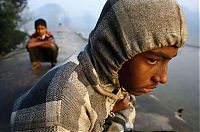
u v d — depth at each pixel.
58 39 14.71
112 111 1.28
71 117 0.92
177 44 0.89
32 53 6.80
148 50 0.89
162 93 5.95
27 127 0.93
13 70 6.93
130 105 1.59
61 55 9.09
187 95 5.98
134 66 0.92
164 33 0.86
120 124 1.52
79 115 0.94
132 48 0.87
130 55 0.88
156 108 4.77
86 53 1.00
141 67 0.92
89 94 0.97
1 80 6.00
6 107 4.46
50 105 0.91
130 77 0.94
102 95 1.00
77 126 0.94
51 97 0.92
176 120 4.39
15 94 5.12
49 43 6.80
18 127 0.95
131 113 1.58
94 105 0.99
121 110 1.42
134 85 0.96
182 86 6.70
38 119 0.92
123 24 0.87
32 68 6.92
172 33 0.87
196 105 5.36
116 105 1.26
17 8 12.73
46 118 0.91
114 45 0.90
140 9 0.87
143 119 4.20
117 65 0.92
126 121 1.55
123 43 0.88
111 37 0.90
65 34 18.55
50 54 6.86
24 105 0.97
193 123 4.43
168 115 4.54
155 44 0.87
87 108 0.97
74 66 0.98
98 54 0.94
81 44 12.70
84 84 0.97
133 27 0.87
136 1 0.88
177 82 7.05
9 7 11.46
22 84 5.71
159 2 0.88
